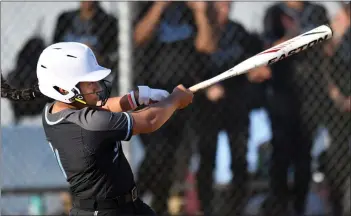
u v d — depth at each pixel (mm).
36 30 21141
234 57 21391
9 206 20562
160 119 12234
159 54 21141
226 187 21719
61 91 11992
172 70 21141
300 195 22047
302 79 22031
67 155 12031
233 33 21438
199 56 21234
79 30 20922
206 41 21250
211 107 21422
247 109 21609
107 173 12188
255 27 22844
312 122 22141
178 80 21172
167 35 21234
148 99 13367
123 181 12484
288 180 22047
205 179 21422
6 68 20797
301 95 22031
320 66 22141
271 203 21953
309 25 22047
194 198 21469
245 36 21531
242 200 21750
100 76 11875
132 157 20219
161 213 21344
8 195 20438
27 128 20828
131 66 20219
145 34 21078
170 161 21406
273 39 21719
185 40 21234
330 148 22500
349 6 22312
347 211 22531
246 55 21469
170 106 12477
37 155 20766
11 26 20953
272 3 22922
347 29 22250
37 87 12789
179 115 21297
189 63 21172
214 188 21609
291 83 21891
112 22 20984
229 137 21531
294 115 21953
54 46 12086
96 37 20844
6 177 20484
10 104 21094
